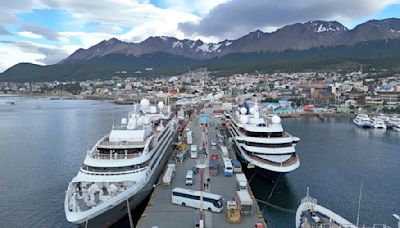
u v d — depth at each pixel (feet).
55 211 191.93
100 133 473.67
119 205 146.20
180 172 213.87
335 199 213.66
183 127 407.03
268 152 219.61
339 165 299.38
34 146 377.30
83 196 145.89
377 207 202.18
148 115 290.15
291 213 187.83
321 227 125.90
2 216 185.06
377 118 579.48
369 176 266.16
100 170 161.58
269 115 303.07
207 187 183.62
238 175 193.06
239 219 138.72
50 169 280.51
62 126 552.41
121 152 175.83
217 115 527.81
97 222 138.51
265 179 227.20
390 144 402.72
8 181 247.29
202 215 133.69
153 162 187.32
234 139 279.08
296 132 495.82
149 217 143.95
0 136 449.06
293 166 208.74
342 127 552.41
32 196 215.92
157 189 180.34
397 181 254.27
